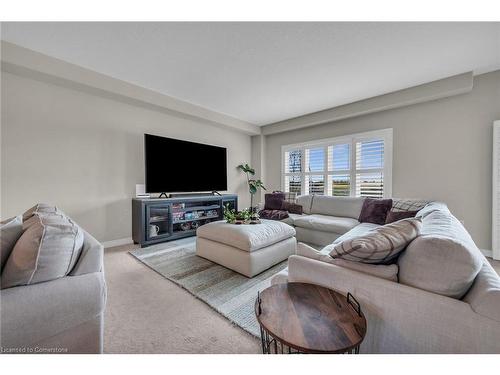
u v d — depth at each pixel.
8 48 2.04
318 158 4.35
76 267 0.90
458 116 2.82
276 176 5.07
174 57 2.28
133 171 3.25
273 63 2.38
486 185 2.68
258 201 5.29
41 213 1.19
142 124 3.33
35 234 0.79
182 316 1.47
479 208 2.72
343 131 3.96
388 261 0.97
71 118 2.67
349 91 3.12
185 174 3.78
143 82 2.87
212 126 4.40
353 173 3.83
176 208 3.52
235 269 2.14
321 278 1.04
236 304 1.60
